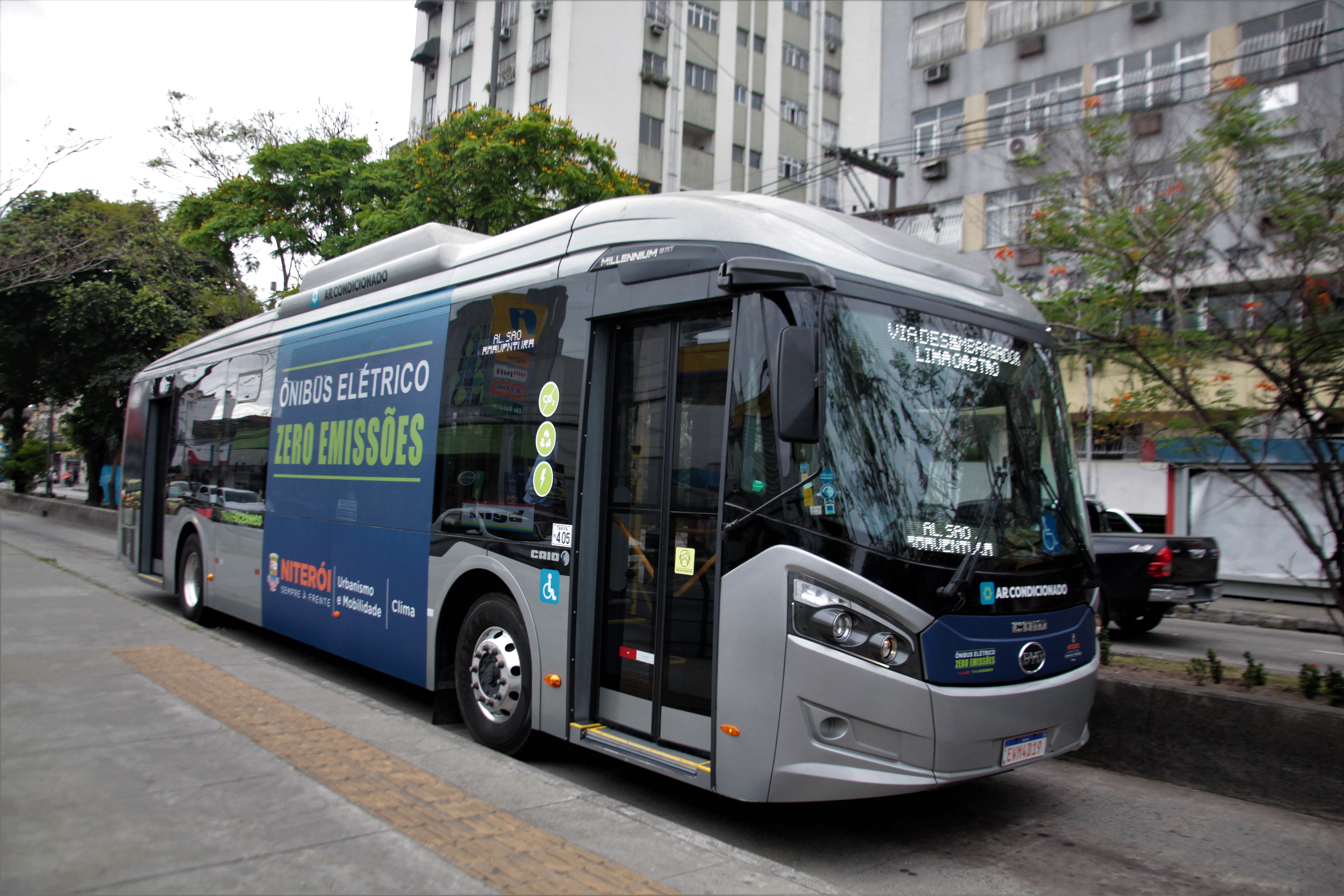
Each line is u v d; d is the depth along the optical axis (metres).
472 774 4.71
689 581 4.54
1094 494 18.88
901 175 23.28
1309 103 8.19
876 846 4.56
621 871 3.48
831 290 4.07
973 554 4.29
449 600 6.09
